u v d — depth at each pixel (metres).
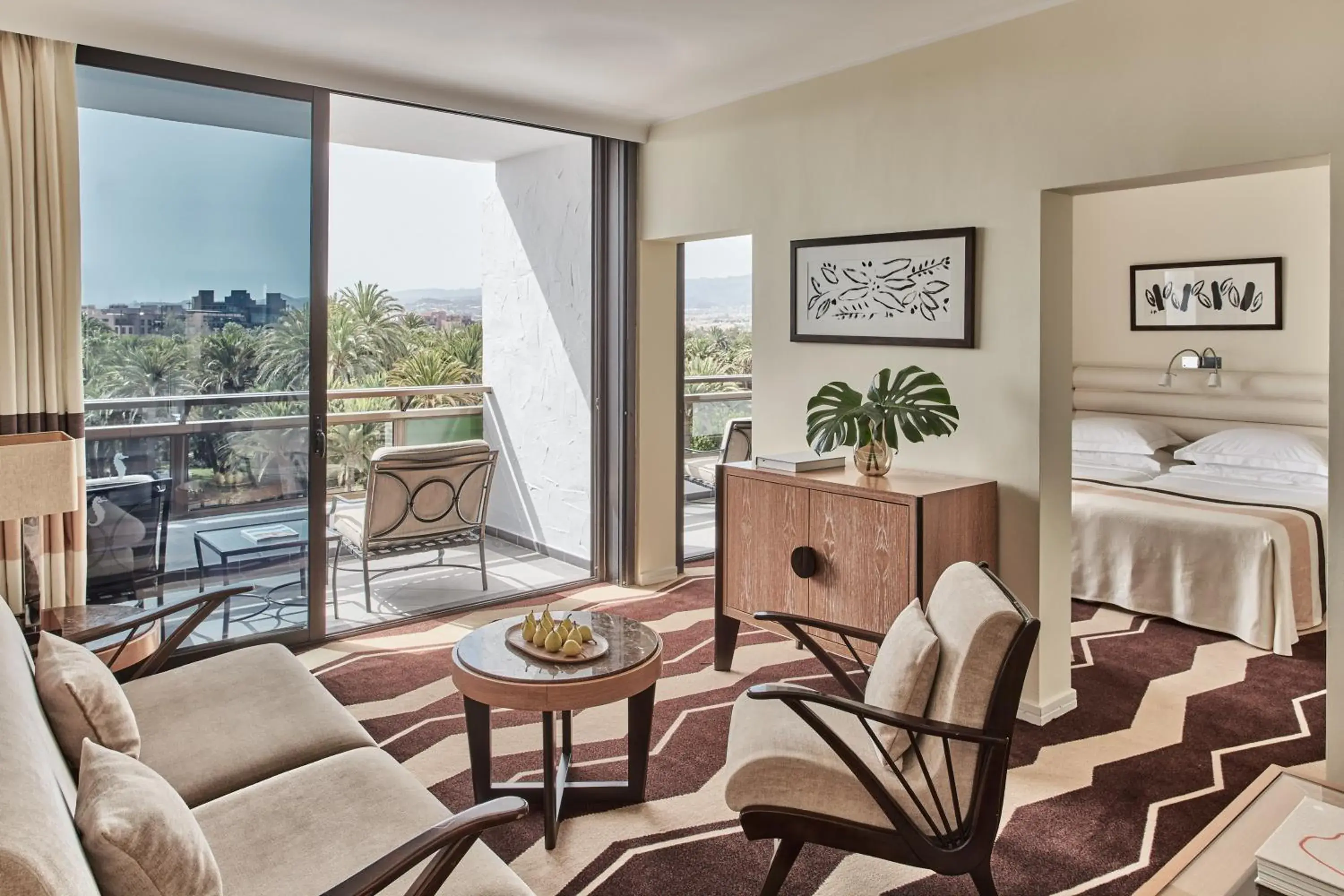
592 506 5.00
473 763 2.48
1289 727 3.11
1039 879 2.23
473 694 2.34
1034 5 3.03
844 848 1.96
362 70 3.76
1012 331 3.20
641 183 4.80
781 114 4.01
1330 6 2.42
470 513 4.76
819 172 3.86
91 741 1.63
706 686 3.48
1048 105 3.05
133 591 3.54
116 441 3.45
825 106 3.81
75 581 3.29
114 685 1.92
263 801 1.79
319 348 3.87
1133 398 5.87
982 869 1.96
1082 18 2.94
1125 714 3.24
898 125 3.53
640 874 2.24
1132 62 2.82
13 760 1.23
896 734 2.02
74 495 2.70
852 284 3.73
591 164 4.98
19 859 0.97
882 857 1.95
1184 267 5.66
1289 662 3.75
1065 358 3.23
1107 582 4.46
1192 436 5.62
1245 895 1.58
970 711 1.91
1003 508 3.27
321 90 3.77
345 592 4.84
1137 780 2.74
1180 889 1.60
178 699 2.28
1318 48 2.44
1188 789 2.68
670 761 2.85
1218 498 4.48
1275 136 2.53
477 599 4.70
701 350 6.23
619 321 4.85
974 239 3.27
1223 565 4.05
